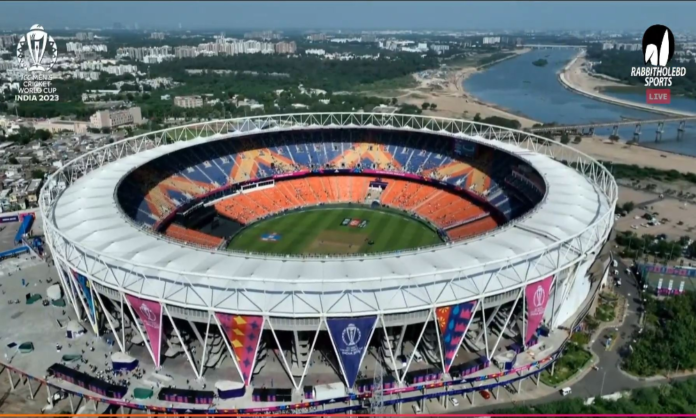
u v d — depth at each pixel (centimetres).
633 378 8400
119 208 10331
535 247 8631
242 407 7138
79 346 8512
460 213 14050
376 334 8238
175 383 7569
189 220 13675
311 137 17350
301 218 14650
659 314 10156
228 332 7250
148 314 7494
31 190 17075
